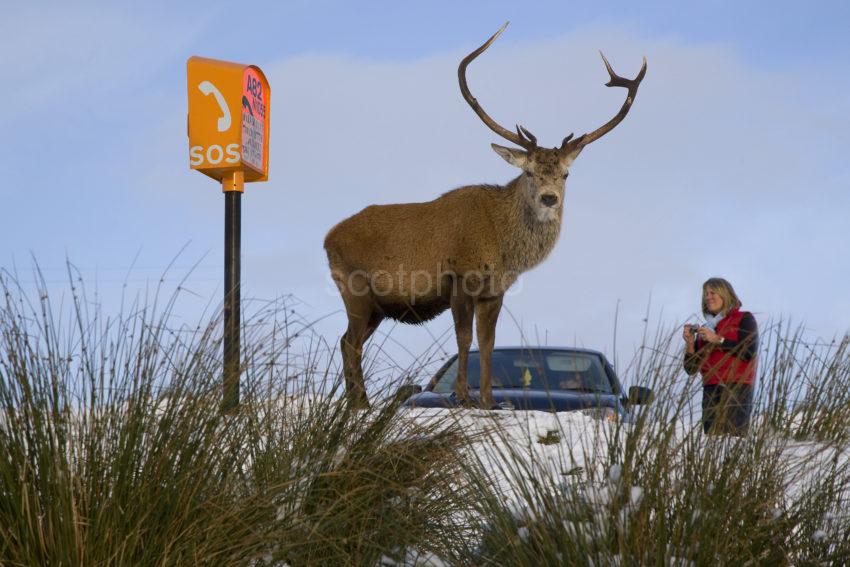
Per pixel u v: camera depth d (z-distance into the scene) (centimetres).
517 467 1062
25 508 916
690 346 1280
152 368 1043
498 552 1025
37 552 911
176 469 1003
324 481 1110
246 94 1731
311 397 1227
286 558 1025
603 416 1159
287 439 1168
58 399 991
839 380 1231
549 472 1060
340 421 1184
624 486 1000
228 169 1720
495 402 2344
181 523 977
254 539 991
